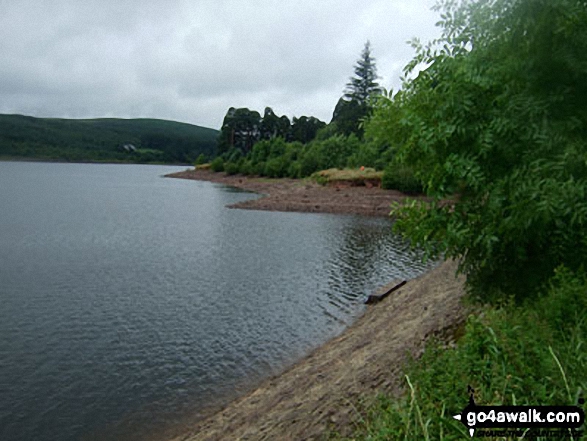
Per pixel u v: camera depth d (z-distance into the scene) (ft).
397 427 11.74
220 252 76.02
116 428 25.09
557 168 13.35
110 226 107.04
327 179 174.60
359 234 94.89
